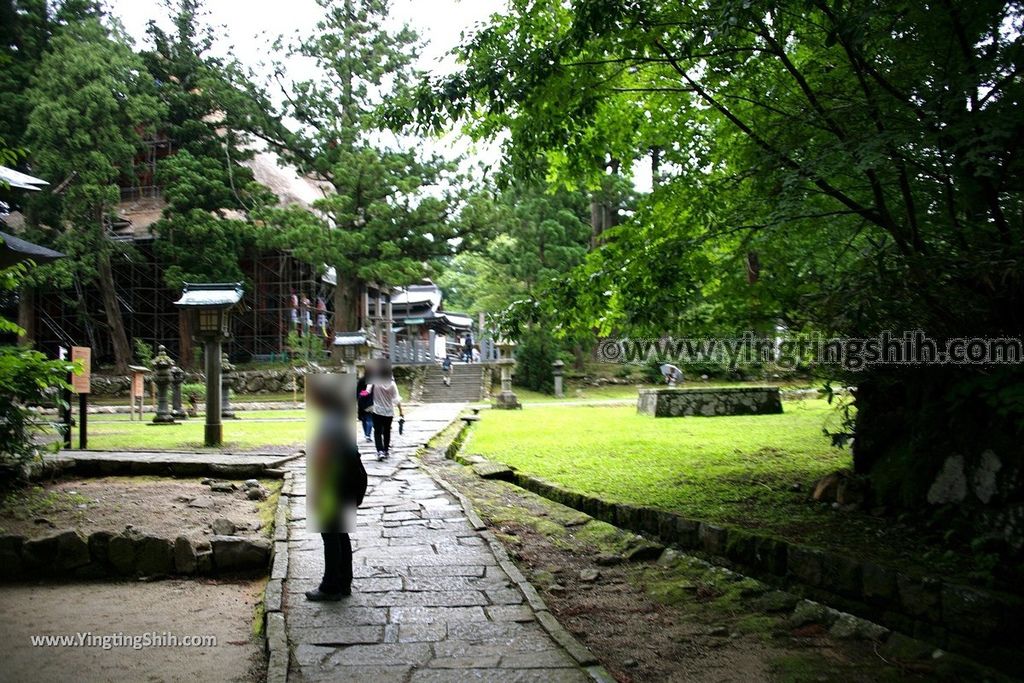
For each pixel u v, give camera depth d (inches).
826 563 188.4
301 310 1234.6
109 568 221.5
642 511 258.5
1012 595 151.9
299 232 1000.9
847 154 188.4
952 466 200.4
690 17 220.5
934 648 157.2
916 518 210.4
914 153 194.7
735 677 154.9
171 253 1070.4
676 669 159.9
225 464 352.2
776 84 249.3
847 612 180.1
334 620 176.2
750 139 253.1
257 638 171.8
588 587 217.2
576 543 258.4
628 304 261.9
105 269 1071.0
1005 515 175.9
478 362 1264.8
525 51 227.9
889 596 171.5
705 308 275.9
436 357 1336.1
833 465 321.1
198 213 1032.8
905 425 229.6
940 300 187.9
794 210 223.3
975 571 169.6
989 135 162.7
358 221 1128.8
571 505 300.8
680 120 275.0
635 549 241.9
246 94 1086.4
